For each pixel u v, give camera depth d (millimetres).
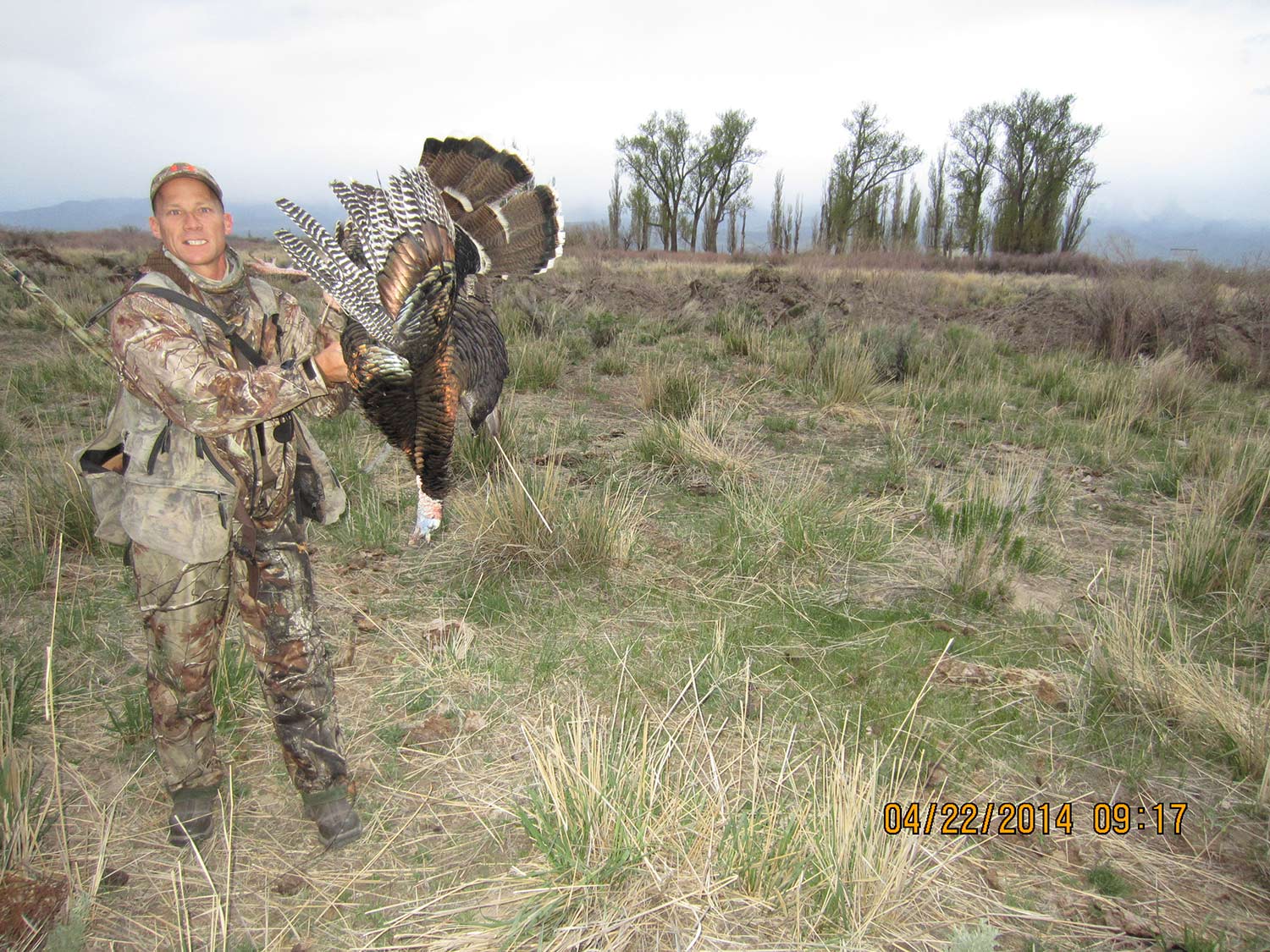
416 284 2496
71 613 4148
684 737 3482
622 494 5883
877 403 8625
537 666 3936
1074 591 4840
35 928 2443
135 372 2361
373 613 4371
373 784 3207
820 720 3619
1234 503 5871
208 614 2693
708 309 14453
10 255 18328
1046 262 39562
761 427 7668
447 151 4453
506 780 3230
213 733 2920
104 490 2648
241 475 2586
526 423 7422
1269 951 2600
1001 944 2609
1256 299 12477
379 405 2740
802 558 5008
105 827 2877
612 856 2686
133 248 31859
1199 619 4520
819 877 2678
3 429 6324
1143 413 8445
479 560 4844
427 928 2600
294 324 2799
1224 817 3168
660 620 4367
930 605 4605
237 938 2549
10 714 3078
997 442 7574
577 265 23906
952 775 3350
